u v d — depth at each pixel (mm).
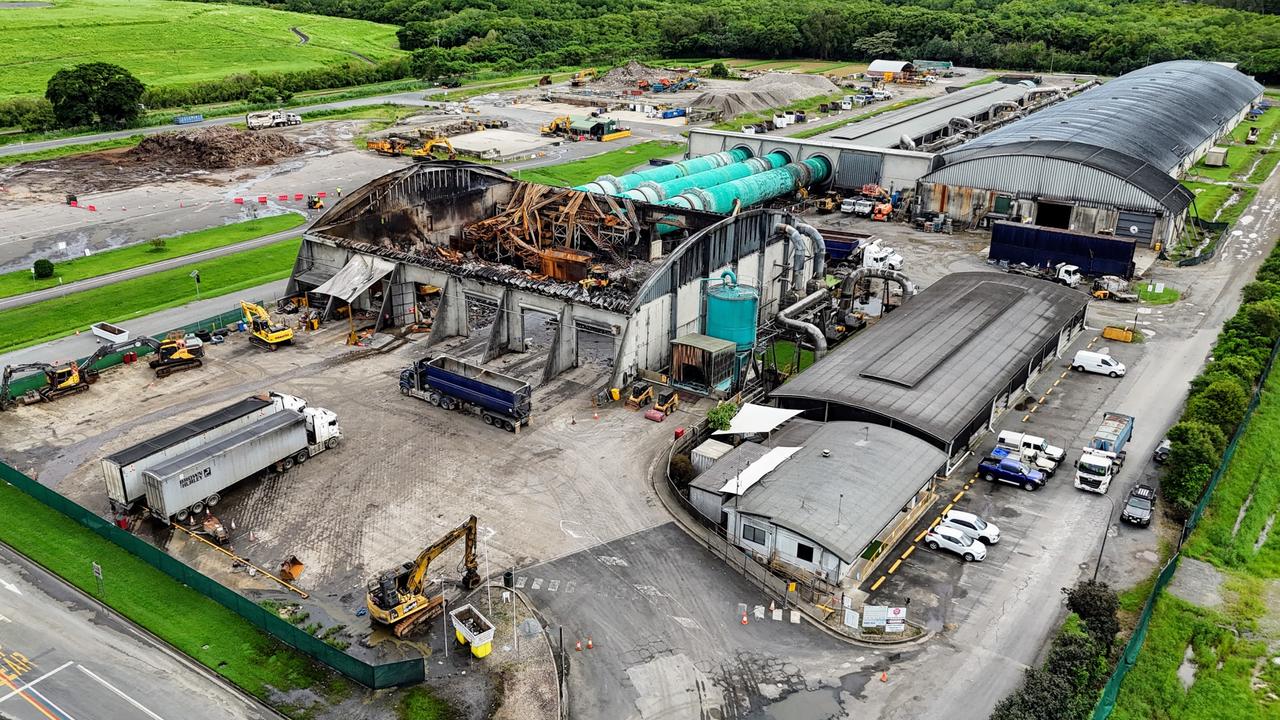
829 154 136750
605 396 73312
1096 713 41812
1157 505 59781
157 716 41938
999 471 61938
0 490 59312
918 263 108000
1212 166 157875
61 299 93938
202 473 56750
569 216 95562
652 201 107500
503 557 53594
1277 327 82750
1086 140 126188
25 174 150625
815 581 51781
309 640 45312
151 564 52562
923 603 50344
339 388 75250
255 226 122750
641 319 74250
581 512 58344
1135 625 48594
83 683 43750
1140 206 112250
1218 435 62219
